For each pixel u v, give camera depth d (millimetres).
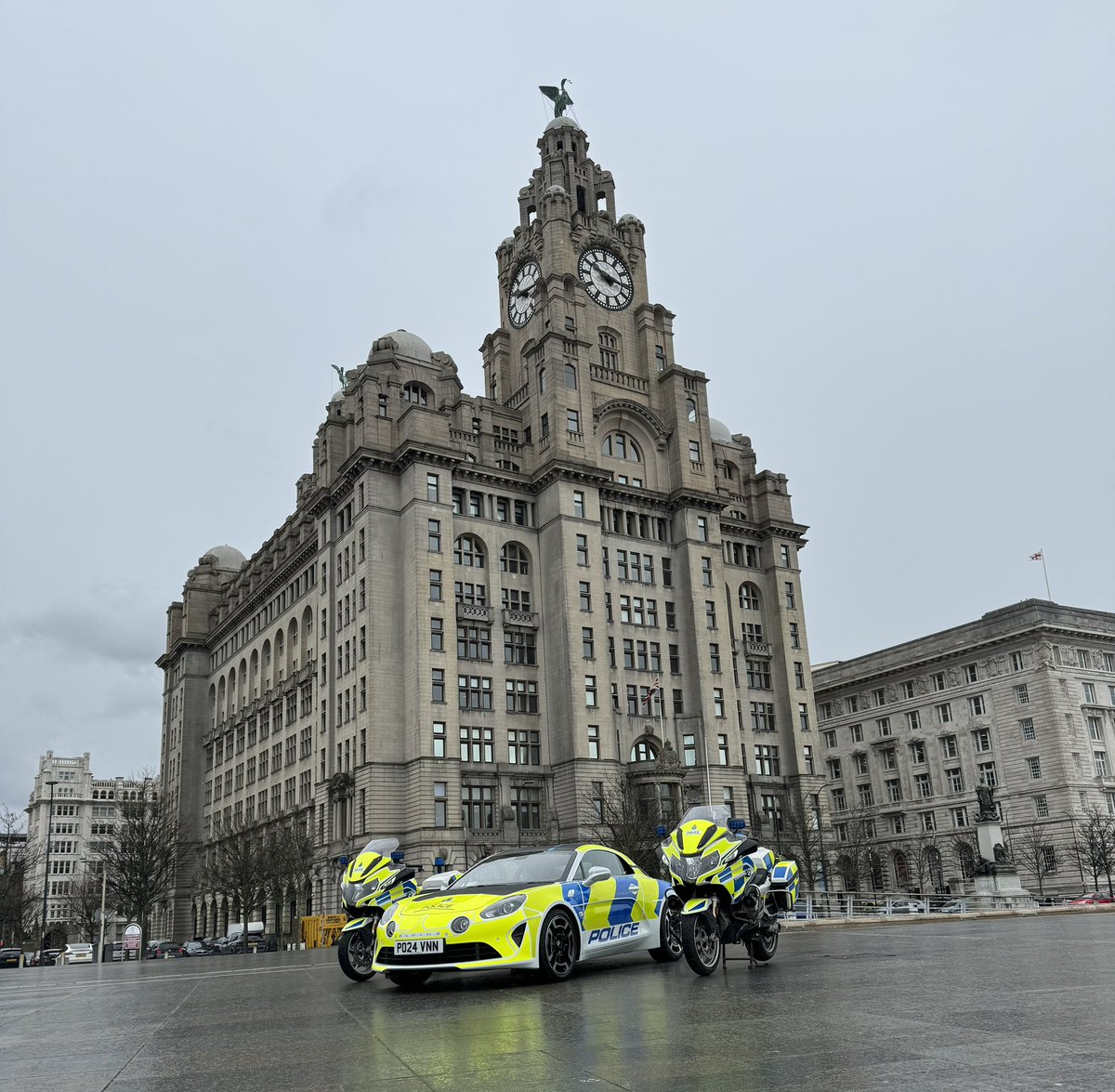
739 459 102875
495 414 86875
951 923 33781
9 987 21875
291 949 78250
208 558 124625
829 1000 10945
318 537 87750
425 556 76062
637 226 99000
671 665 85812
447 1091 6945
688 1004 11102
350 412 87312
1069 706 97750
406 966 13875
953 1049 7699
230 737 108062
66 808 183375
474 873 16031
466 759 74875
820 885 87375
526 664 80125
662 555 88750
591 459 85375
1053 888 93375
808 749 93750
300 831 83125
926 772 108375
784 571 98750
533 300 93125
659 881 17562
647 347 94188
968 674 105750
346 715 78562
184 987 18250
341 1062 8305
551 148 100188
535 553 83500
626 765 79500
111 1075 8242
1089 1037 8000
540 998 12219
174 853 97000
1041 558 101812
